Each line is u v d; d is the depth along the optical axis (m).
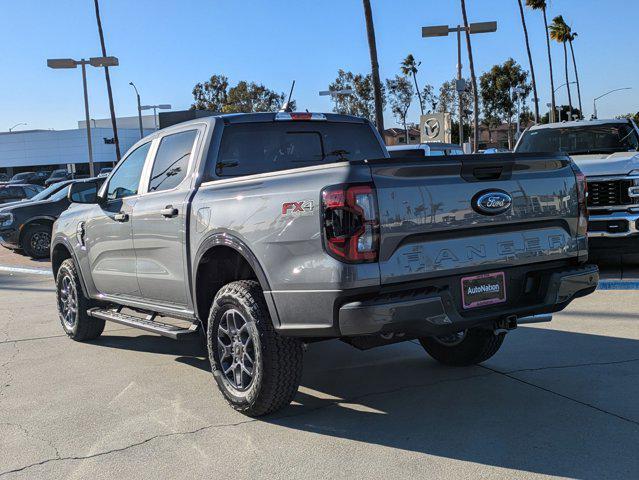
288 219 3.81
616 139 9.92
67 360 6.02
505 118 82.31
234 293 4.21
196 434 4.05
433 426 4.00
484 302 3.96
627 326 6.23
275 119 5.25
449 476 3.32
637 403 4.21
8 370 5.73
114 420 4.36
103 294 6.23
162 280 5.11
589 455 3.48
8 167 79.12
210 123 4.97
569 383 4.66
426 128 17.45
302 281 3.74
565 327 6.32
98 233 5.98
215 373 4.47
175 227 4.83
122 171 5.89
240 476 3.45
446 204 3.80
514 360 5.32
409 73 72.81
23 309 8.95
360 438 3.88
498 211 3.98
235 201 4.23
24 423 4.37
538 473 3.31
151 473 3.54
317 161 5.47
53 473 3.58
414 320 3.63
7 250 18.12
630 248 8.59
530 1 56.22
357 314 3.53
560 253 4.28
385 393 4.68
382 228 3.60
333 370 5.34
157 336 6.95
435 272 3.75
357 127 5.77
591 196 8.67
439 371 5.15
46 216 15.73
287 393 4.12
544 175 4.25
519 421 4.00
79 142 76.31
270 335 4.03
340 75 73.38
